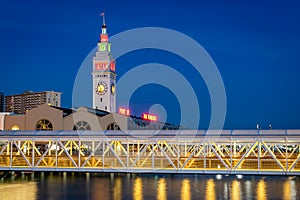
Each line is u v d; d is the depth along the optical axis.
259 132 60.34
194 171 60.88
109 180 61.78
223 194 50.38
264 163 62.62
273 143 61.34
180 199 47.91
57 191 53.47
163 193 51.31
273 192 51.31
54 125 103.44
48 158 68.31
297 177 63.34
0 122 105.38
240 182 59.00
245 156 60.09
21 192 53.09
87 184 58.47
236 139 60.22
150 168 62.12
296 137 58.94
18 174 68.38
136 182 59.81
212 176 65.44
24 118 104.88
